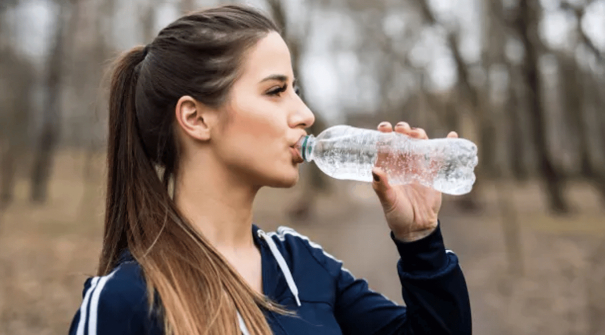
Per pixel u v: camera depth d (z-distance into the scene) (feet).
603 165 75.61
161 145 5.16
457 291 5.35
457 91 76.28
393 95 120.47
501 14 64.08
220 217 5.12
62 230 47.34
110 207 5.37
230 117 4.94
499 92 80.43
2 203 63.52
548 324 22.43
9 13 66.59
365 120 124.98
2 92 69.77
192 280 4.59
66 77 74.49
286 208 71.15
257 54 4.98
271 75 4.99
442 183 5.82
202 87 4.93
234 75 4.93
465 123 78.54
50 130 71.05
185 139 5.14
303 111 5.10
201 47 4.94
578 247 42.93
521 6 62.34
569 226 56.29
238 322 4.57
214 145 5.04
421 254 5.35
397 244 5.47
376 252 39.96
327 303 5.38
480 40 74.84
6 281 27.14
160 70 5.09
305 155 5.01
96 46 68.64
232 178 5.08
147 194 5.03
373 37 101.50
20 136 70.74
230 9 5.13
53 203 69.21
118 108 5.41
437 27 71.15
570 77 75.61
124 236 5.22
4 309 21.95
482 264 36.76
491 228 56.85
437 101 95.61
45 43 69.41
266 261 5.21
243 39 4.96
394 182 5.91
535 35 63.67
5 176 67.87
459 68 70.64
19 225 49.70
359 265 34.58
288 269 5.31
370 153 6.15
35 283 26.76
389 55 107.04
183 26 5.09
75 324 4.32
